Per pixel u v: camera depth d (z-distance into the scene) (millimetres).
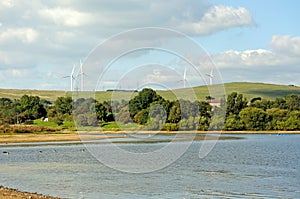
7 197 36781
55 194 42688
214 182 51000
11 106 170375
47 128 138750
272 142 127125
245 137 145250
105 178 52781
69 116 140125
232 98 160125
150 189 45656
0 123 152125
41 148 100500
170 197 42094
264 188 47375
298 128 160625
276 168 66625
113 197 41656
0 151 94062
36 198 37688
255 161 77125
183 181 51281
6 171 60344
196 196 42688
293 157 85625
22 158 79000
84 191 44219
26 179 52156
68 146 104125
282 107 175750
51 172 58719
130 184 48562
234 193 44469
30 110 168375
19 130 137750
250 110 158000
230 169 64188
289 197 42938
